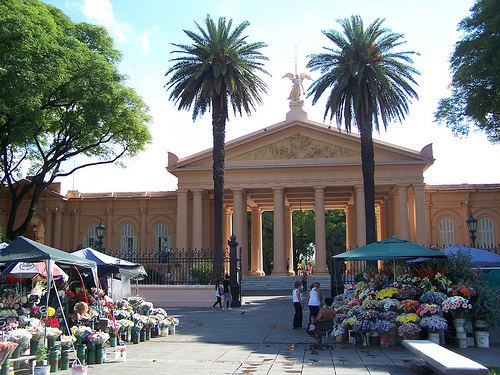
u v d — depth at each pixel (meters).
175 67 34.25
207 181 48.59
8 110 27.23
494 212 49.06
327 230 69.38
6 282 17.19
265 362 12.64
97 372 11.27
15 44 26.42
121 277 22.47
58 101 33.84
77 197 53.56
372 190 31.17
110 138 38.00
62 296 16.30
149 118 37.69
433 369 10.27
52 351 11.44
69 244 52.84
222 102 33.19
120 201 53.28
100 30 35.66
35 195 36.72
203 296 29.70
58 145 36.47
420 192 45.94
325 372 11.28
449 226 49.56
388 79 30.92
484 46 23.95
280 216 46.91
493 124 27.69
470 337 14.96
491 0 23.38
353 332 15.55
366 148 31.31
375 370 11.55
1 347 9.98
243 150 48.84
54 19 33.47
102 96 32.34
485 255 18.48
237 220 47.47
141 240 52.53
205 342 16.53
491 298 14.86
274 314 25.11
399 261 18.83
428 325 14.41
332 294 25.30
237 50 34.06
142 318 17.03
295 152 48.03
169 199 52.72
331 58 32.19
